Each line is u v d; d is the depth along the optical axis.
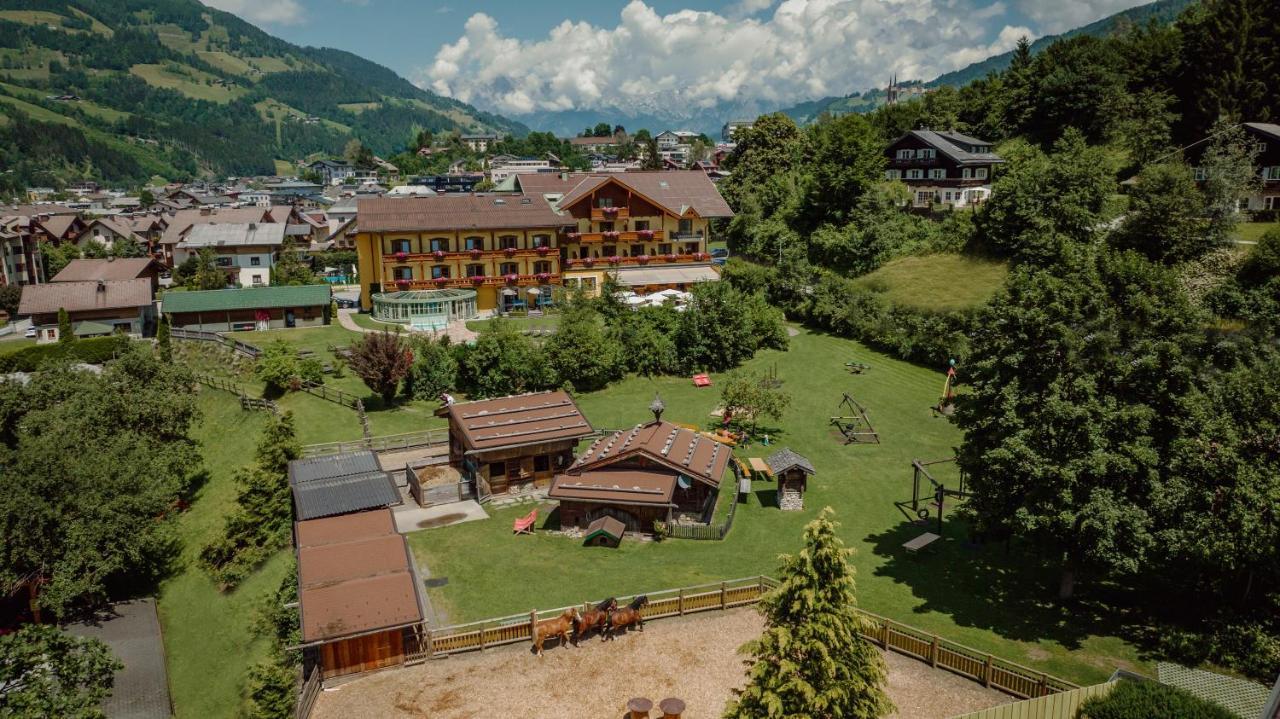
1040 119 107.75
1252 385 28.70
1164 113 90.94
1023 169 81.25
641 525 38.53
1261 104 84.25
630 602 29.83
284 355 61.44
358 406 55.97
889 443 50.91
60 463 41.50
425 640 27.17
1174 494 26.81
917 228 87.75
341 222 168.50
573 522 39.16
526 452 44.16
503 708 24.66
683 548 37.16
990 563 34.88
